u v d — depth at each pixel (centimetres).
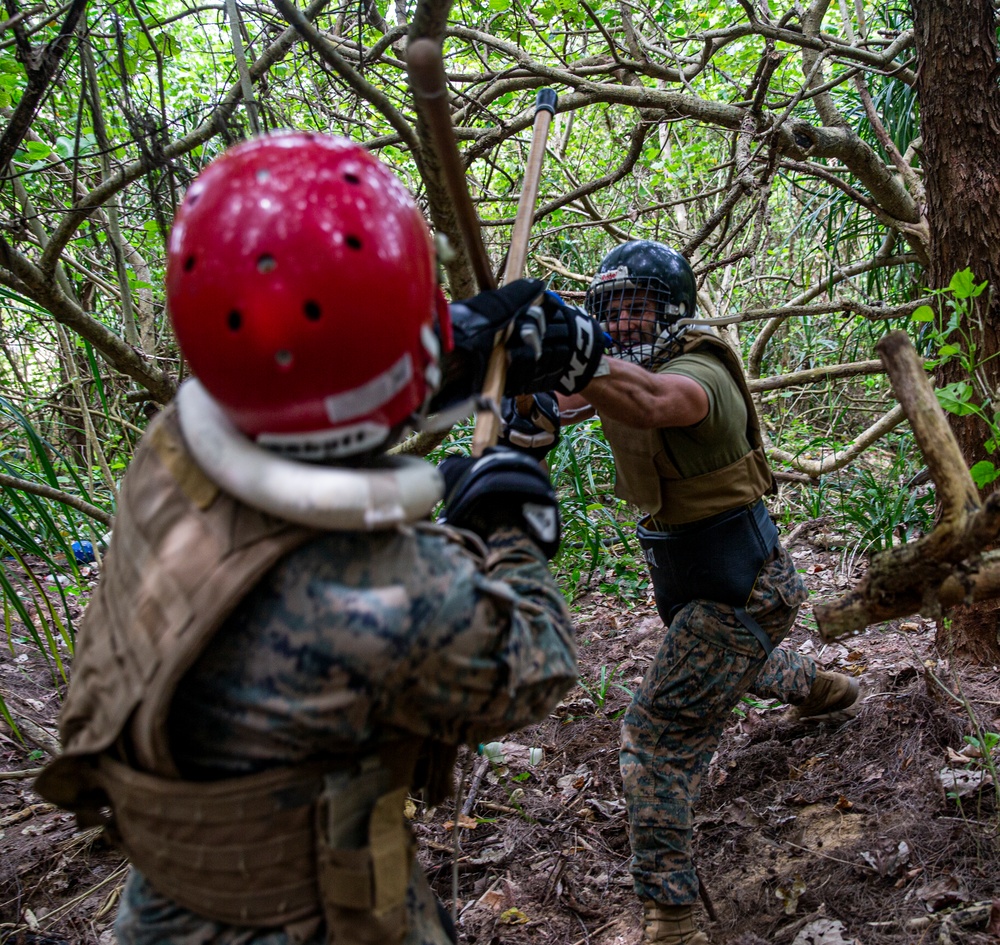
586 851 246
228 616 102
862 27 375
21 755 302
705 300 494
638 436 205
